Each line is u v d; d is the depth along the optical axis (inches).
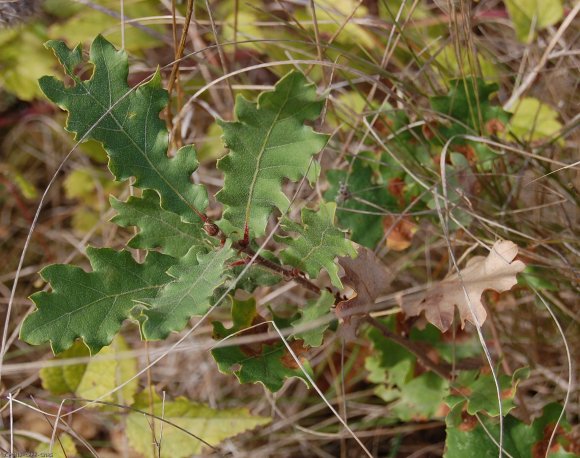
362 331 28.7
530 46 29.9
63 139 35.4
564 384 27.4
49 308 20.5
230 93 26.2
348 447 29.7
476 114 26.3
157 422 26.5
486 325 27.5
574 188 26.6
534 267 26.0
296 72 20.1
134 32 30.5
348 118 29.0
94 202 33.3
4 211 34.2
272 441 29.3
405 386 26.2
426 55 30.3
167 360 30.4
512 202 27.1
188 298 20.1
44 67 30.8
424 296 23.5
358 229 25.7
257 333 22.7
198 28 30.5
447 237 23.7
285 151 20.7
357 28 30.2
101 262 21.0
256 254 21.0
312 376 22.0
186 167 21.0
